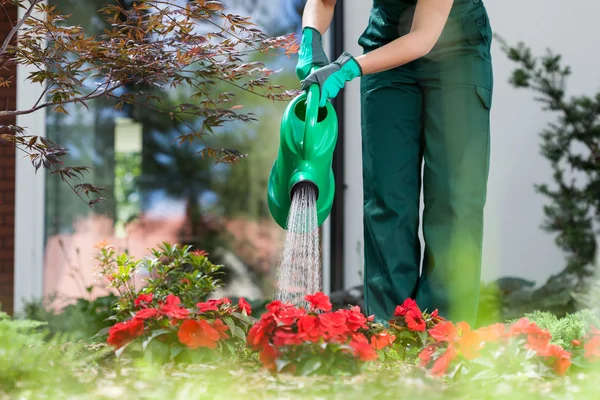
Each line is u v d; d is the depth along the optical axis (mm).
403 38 4016
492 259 7324
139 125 7438
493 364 3023
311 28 4312
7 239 7414
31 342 3217
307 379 2980
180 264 4605
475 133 4328
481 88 4328
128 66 4312
